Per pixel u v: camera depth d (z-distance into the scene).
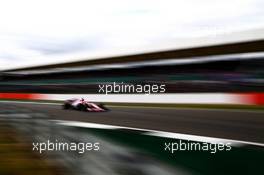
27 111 11.59
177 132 8.03
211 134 7.74
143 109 11.21
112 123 9.18
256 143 7.08
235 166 6.16
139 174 5.82
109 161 6.25
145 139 7.53
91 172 5.73
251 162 6.35
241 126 8.21
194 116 9.58
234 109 10.12
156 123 9.05
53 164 6.01
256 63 10.51
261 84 10.30
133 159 6.39
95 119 9.77
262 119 8.71
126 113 10.63
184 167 6.18
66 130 8.30
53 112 11.33
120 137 7.57
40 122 9.26
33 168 5.82
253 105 10.11
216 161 6.31
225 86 11.06
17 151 6.63
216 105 10.95
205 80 11.57
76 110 11.83
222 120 8.90
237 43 11.01
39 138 7.57
